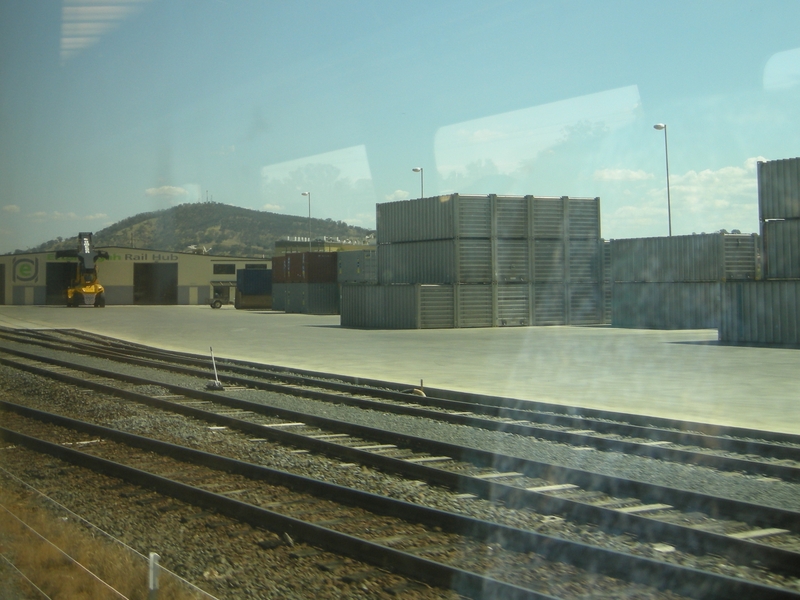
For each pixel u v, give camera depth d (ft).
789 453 30.83
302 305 189.37
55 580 15.85
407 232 132.57
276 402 46.55
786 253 88.79
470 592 16.42
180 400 48.14
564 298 130.31
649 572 17.30
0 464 29.94
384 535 20.59
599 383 54.70
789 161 88.33
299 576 17.56
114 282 233.35
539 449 32.86
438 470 26.81
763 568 18.30
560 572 17.85
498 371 62.80
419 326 121.60
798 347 82.79
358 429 35.96
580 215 131.44
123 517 22.47
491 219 125.80
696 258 118.01
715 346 84.84
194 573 17.76
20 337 108.06
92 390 52.80
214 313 192.54
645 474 28.37
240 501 22.65
